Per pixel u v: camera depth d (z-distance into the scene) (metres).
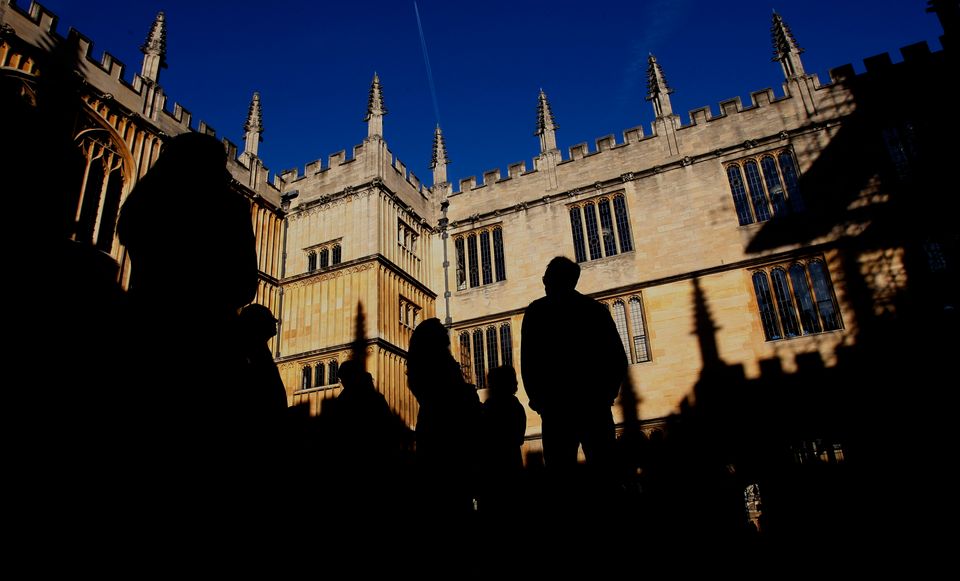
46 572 2.08
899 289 20.81
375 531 4.95
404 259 27.16
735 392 21.89
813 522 17.09
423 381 5.57
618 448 5.44
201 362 2.59
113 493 2.26
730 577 9.24
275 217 27.41
